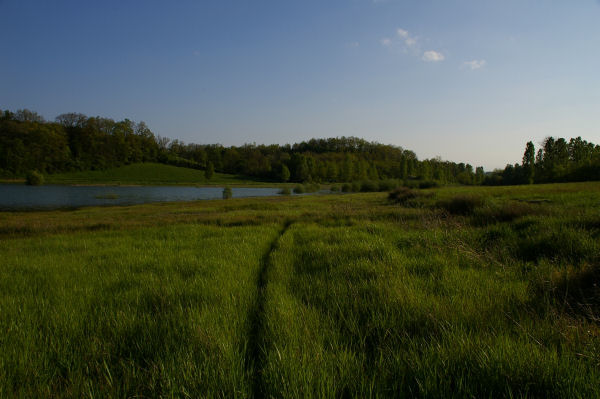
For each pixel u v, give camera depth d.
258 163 133.12
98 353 2.35
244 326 2.81
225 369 2.03
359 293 3.47
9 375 2.11
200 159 133.25
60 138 93.81
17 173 80.75
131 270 5.07
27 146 84.25
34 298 3.75
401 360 2.10
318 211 16.17
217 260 5.55
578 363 1.94
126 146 110.31
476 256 4.90
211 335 2.45
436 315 2.72
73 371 2.21
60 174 90.50
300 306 3.16
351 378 1.95
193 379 1.94
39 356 2.35
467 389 1.77
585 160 60.81
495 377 1.84
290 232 9.09
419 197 20.08
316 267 4.92
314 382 1.89
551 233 5.41
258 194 63.75
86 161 98.06
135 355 2.36
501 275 4.01
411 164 130.88
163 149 136.62
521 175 86.31
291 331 2.55
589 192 17.98
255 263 5.41
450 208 12.84
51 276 4.80
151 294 3.67
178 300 3.38
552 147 80.94
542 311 2.90
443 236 6.37
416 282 3.79
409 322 2.71
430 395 1.78
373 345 2.41
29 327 2.81
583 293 3.22
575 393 1.69
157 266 5.18
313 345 2.29
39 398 1.92
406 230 8.20
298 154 124.12
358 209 16.28
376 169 137.25
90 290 3.98
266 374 1.98
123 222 13.89
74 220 16.42
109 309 3.26
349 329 2.68
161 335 2.59
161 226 12.03
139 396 1.87
